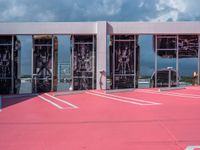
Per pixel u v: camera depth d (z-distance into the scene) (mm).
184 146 6410
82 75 22156
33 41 21953
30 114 10430
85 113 10477
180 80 22234
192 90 19812
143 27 21750
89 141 6848
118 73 22297
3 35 21828
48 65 22062
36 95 18297
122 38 22234
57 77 22062
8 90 22016
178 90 20016
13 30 21547
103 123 8680
